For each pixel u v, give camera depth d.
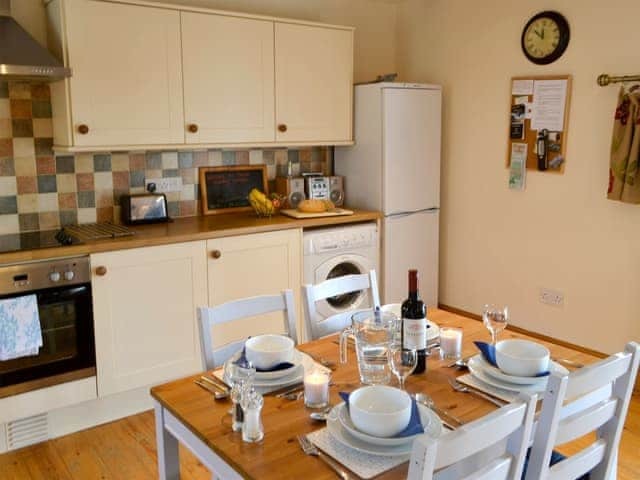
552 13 3.58
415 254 4.23
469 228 4.32
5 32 2.80
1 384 2.70
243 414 1.49
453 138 4.33
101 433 2.96
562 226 3.73
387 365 1.77
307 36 3.77
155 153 3.61
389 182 3.99
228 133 3.53
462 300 4.46
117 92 3.10
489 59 4.00
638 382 3.43
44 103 3.20
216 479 1.75
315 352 2.05
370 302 2.54
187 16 3.27
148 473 2.60
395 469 1.32
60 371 2.85
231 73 3.48
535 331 3.98
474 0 4.04
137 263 3.00
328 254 3.77
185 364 3.25
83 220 3.41
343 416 1.49
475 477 1.25
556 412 1.39
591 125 3.49
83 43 2.96
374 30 4.53
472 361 1.86
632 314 3.46
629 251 3.42
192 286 3.21
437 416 1.48
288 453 1.39
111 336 2.97
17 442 2.81
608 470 1.67
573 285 3.72
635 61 3.26
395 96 3.93
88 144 3.05
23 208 3.21
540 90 3.70
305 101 3.83
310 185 4.06
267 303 2.18
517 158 3.90
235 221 3.59
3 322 2.63
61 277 2.78
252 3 3.86
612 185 3.30
